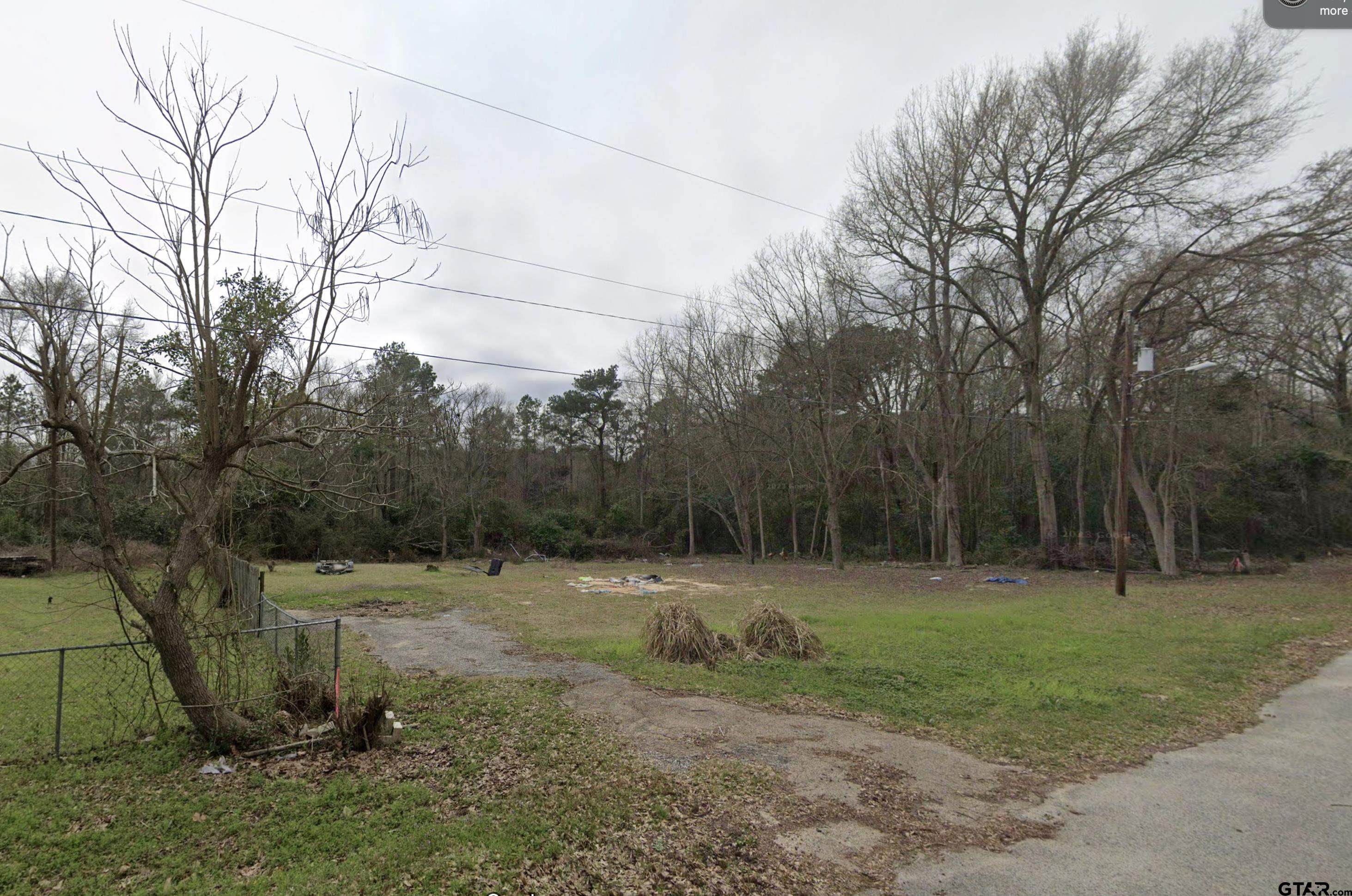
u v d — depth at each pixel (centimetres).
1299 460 2931
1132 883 449
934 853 490
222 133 654
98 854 481
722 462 4162
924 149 3116
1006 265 3328
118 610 678
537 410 5753
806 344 3400
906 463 4316
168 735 721
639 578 3048
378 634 1465
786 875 457
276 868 459
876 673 1046
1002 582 2631
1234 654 1166
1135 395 2559
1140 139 2683
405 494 4262
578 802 562
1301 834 523
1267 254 2158
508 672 1070
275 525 3519
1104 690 948
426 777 621
